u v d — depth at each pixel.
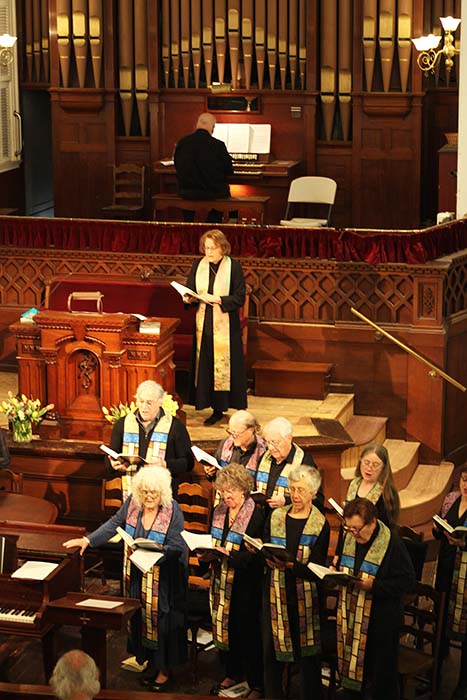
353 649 9.93
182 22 21.72
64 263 15.93
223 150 19.64
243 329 15.03
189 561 12.18
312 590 10.12
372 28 21.06
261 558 10.50
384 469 10.82
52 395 13.53
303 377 15.12
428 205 22.98
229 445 11.79
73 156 22.62
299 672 10.80
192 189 19.81
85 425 13.47
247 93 21.81
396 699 10.00
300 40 21.48
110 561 12.90
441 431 15.09
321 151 21.97
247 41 21.61
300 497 10.13
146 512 10.88
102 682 10.24
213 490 12.14
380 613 9.87
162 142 22.33
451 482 14.99
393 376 15.15
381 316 15.12
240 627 10.65
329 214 20.41
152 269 15.70
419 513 13.93
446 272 14.74
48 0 22.06
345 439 13.47
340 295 15.22
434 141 22.69
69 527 11.27
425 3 21.75
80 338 13.27
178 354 14.79
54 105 22.50
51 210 25.31
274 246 15.27
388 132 21.66
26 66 23.20
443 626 10.73
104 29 21.95
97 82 22.19
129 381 13.38
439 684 10.84
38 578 10.37
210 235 13.68
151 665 10.89
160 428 12.09
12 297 16.19
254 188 21.81
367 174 21.88
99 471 13.22
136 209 21.91
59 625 10.69
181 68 22.05
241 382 14.10
